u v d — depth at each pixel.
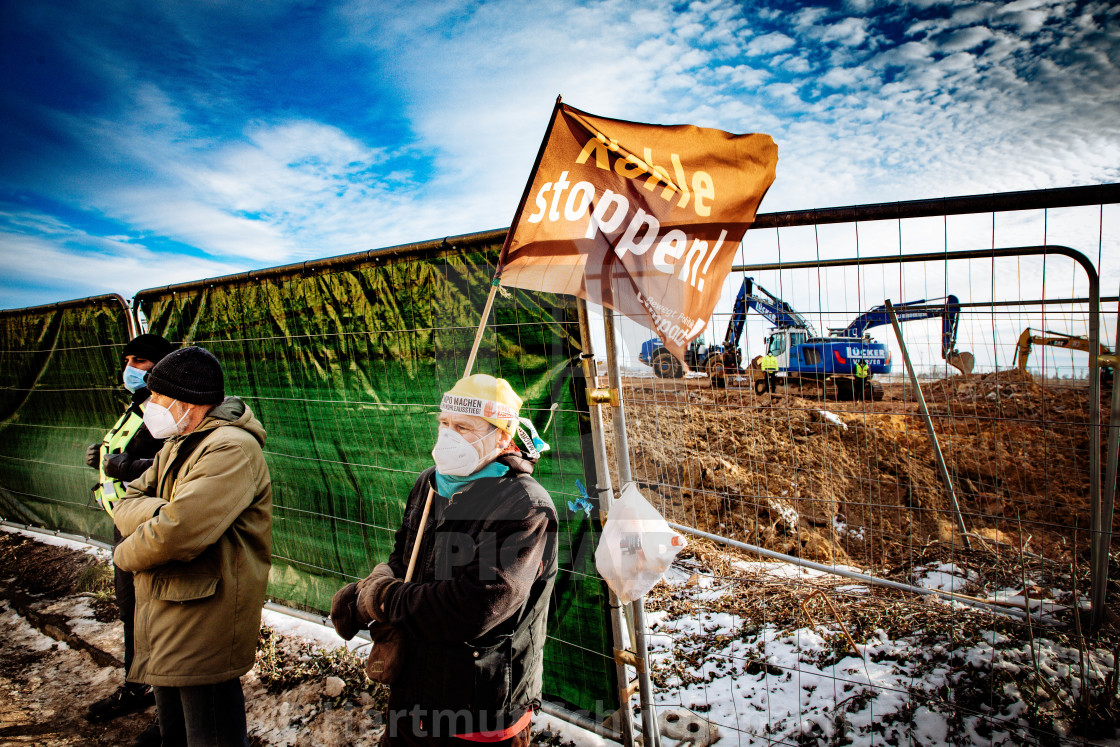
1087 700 2.19
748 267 2.82
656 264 1.74
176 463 1.98
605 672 2.26
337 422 3.09
